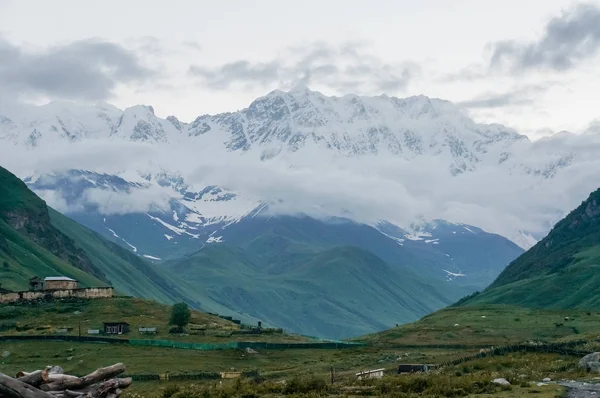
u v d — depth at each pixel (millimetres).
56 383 56219
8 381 52969
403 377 109062
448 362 155625
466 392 90750
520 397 83000
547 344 159375
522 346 155875
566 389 89312
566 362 128000
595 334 191750
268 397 94188
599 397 82312
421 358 194125
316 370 183250
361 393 94375
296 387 98750
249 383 109562
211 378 175000
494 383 95438
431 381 98000
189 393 101375
